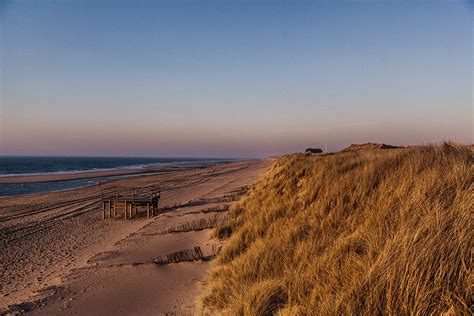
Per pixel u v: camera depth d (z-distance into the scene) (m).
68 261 11.84
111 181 51.41
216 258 8.23
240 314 4.46
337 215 6.76
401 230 4.20
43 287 8.39
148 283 7.30
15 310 6.50
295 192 10.95
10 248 14.64
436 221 4.12
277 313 4.20
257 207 11.66
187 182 46.19
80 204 27.77
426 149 8.18
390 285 3.38
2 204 28.94
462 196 4.68
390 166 7.94
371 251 4.39
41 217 22.61
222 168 86.38
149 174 69.50
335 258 4.76
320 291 4.07
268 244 6.72
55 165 125.81
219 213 15.84
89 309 6.27
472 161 7.04
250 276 5.76
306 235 6.62
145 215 22.11
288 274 5.04
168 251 10.16
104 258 10.37
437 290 3.18
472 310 2.89
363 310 3.39
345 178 8.45
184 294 6.43
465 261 3.37
